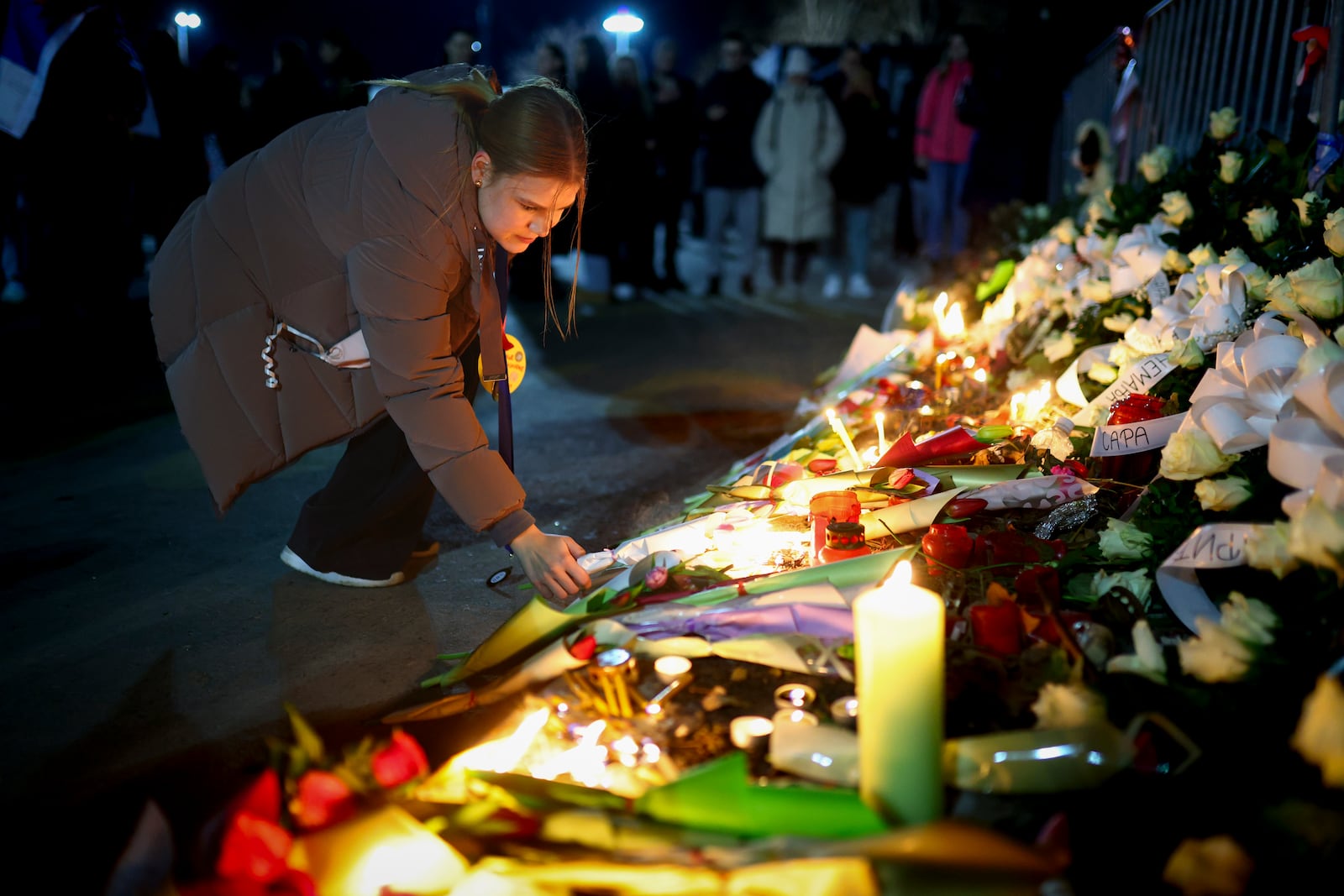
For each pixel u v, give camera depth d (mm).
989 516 2494
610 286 8305
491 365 2359
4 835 1811
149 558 3109
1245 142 3615
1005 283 4707
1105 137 5770
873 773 1423
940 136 8445
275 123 7574
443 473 2234
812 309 7902
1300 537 1549
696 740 1734
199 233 2406
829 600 2008
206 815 1841
